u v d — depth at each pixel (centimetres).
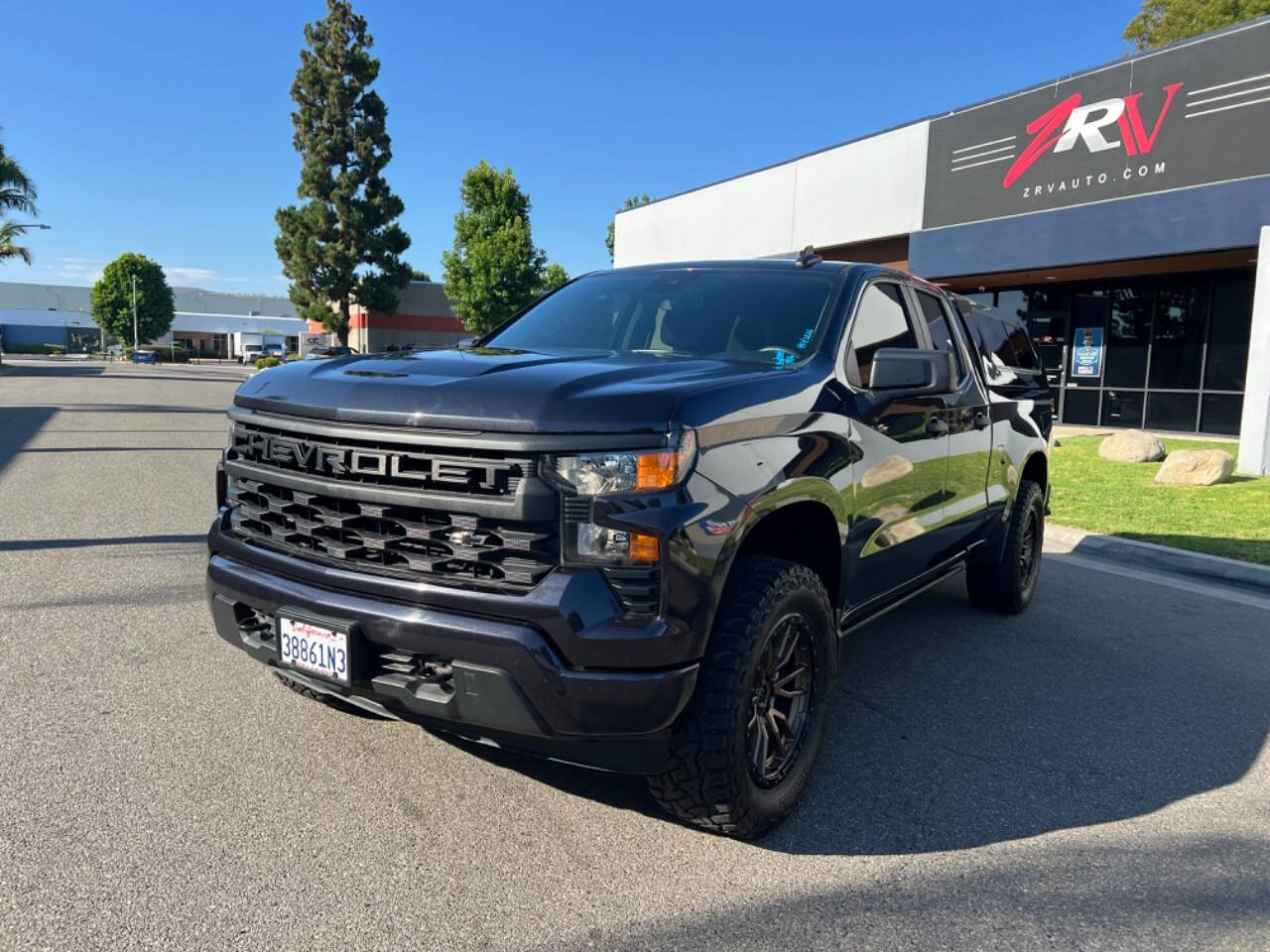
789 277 381
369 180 5428
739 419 261
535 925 230
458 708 244
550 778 313
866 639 505
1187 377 1672
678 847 273
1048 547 806
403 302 5816
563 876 254
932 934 234
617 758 249
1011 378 523
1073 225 1591
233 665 408
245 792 294
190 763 314
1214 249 1395
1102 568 721
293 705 366
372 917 231
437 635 241
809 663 295
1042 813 306
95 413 1836
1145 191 1493
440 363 289
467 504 242
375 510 260
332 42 5272
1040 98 1648
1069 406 1873
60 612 481
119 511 773
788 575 271
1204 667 473
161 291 9000
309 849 262
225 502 329
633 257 2761
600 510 233
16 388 2702
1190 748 368
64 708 356
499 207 4609
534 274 4650
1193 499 977
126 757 316
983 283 1931
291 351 7456
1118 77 1520
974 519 456
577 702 232
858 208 2047
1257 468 1145
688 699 243
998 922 240
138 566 581
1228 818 306
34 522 719
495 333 421
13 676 388
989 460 465
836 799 310
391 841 269
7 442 1262
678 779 257
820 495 290
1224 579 683
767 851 274
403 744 335
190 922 225
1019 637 517
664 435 238
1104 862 274
